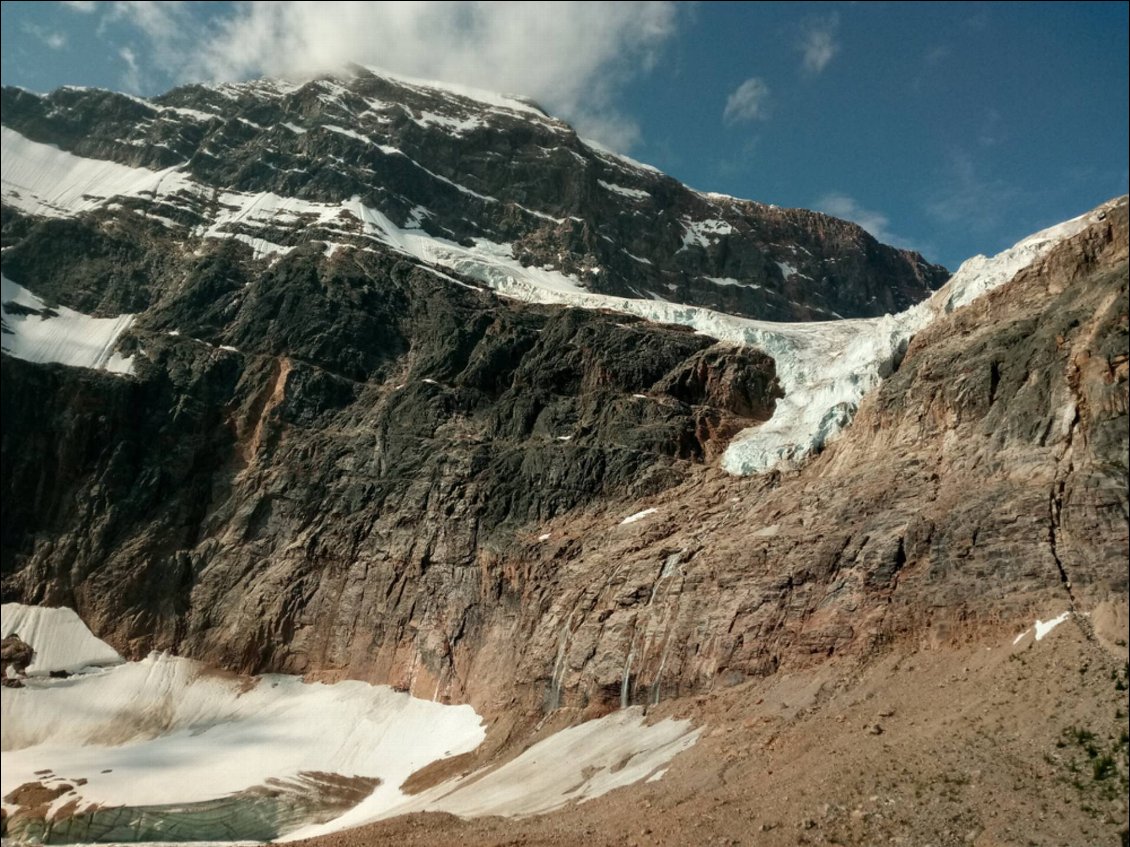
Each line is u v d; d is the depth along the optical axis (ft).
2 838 215.10
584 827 139.44
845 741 134.00
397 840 156.87
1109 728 108.27
